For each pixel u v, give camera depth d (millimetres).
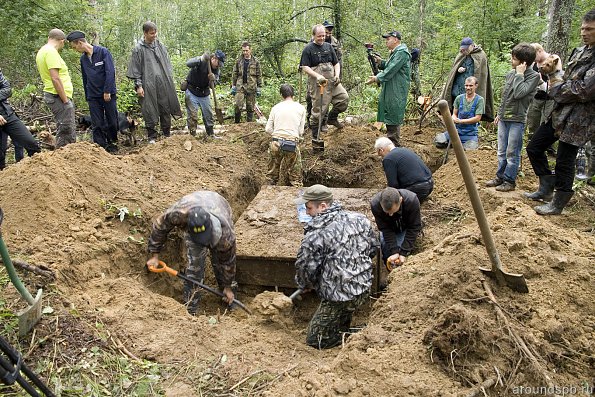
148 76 7707
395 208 4480
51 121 9453
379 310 3795
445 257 4086
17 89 10922
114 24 16031
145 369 3102
